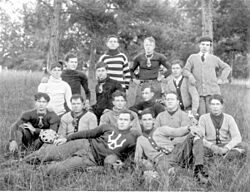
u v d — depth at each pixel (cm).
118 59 812
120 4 2108
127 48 2247
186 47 2814
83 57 2180
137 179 531
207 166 562
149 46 779
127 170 564
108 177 533
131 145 601
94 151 602
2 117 891
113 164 561
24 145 661
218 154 605
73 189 504
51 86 753
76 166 560
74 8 1936
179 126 638
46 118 680
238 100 1002
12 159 600
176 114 642
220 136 634
